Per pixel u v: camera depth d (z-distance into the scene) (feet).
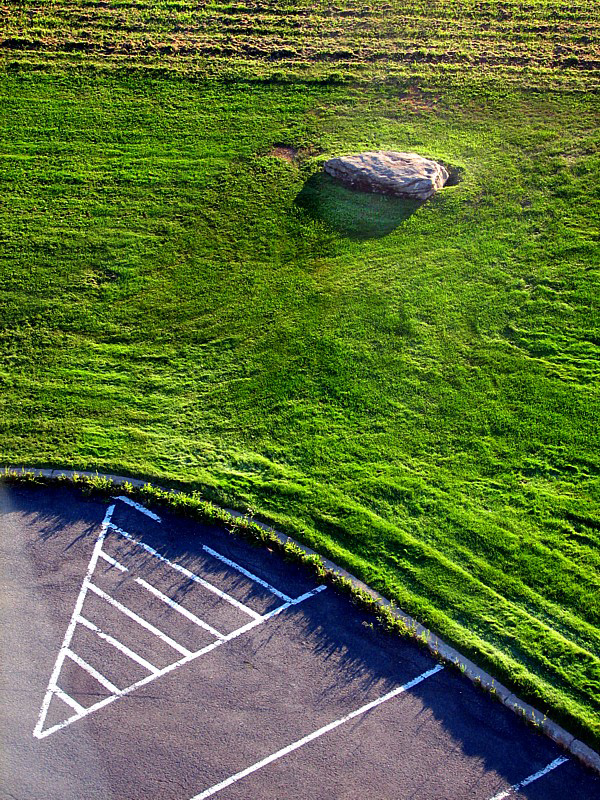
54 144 77.92
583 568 47.55
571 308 62.75
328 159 75.66
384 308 62.80
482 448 53.93
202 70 86.12
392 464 53.11
